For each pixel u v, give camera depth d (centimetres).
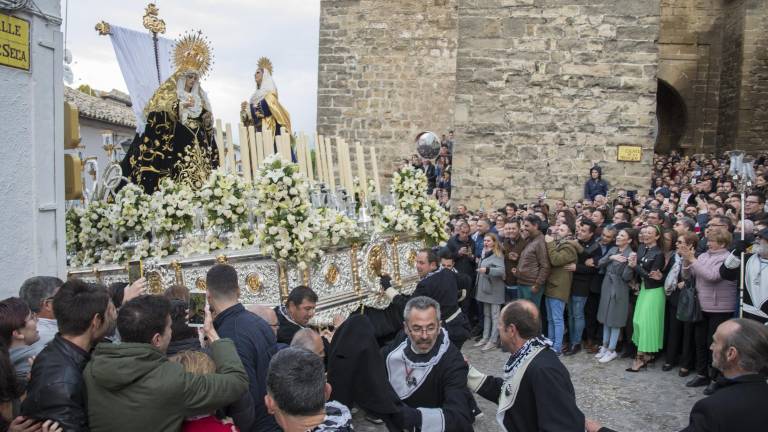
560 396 326
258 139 658
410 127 1841
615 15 1257
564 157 1288
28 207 440
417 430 351
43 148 452
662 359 793
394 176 767
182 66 723
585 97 1276
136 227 606
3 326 336
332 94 1878
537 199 1299
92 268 603
